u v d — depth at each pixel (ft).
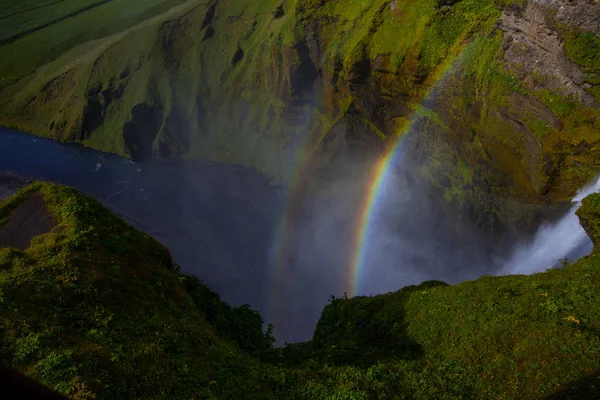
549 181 108.88
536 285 57.98
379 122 178.50
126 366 38.96
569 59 101.76
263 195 241.76
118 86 298.97
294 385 45.55
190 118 286.25
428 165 163.22
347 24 184.34
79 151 295.89
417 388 45.62
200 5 299.99
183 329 48.49
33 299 43.04
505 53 120.06
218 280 193.06
